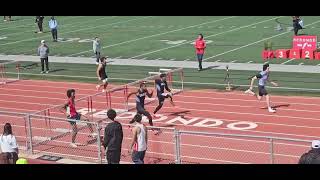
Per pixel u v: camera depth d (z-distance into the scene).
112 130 27.41
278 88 49.47
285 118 40.38
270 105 44.09
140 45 77.50
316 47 62.66
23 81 58.97
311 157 19.92
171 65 62.47
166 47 74.50
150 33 89.00
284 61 61.62
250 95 47.66
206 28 91.25
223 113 42.62
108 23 106.06
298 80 52.12
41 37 92.25
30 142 33.91
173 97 48.38
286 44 71.00
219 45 73.62
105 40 84.19
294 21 76.44
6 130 28.67
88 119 41.38
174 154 31.70
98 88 52.97
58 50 77.81
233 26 91.88
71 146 34.75
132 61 66.19
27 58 72.81
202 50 58.50
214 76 55.81
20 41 88.81
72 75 60.75
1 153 27.41
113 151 27.53
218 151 33.16
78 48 78.56
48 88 55.06
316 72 55.38
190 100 47.16
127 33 90.50
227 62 62.28
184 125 39.78
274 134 36.69
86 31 96.31
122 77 57.88
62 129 38.62
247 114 42.00
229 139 35.69
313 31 81.38
